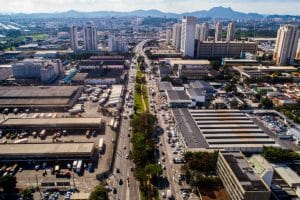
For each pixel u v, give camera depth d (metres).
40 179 176.62
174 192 167.12
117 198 160.50
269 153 197.75
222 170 172.25
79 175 181.38
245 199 137.88
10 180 161.88
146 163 187.88
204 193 164.75
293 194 161.88
